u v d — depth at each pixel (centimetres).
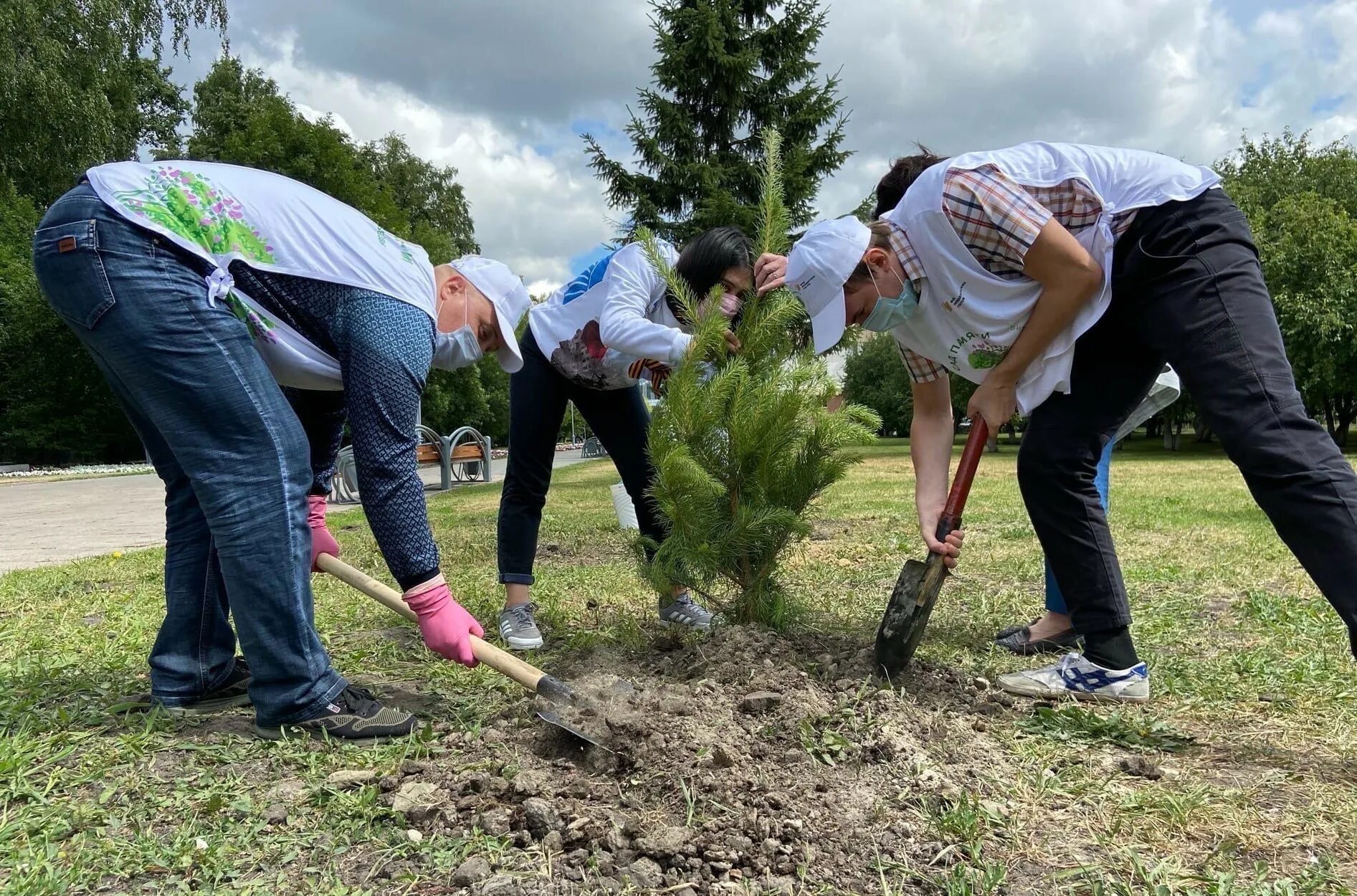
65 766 197
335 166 2392
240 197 209
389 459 209
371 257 214
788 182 1109
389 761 200
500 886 147
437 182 4122
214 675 245
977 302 228
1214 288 199
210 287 201
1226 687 246
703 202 1101
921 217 225
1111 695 238
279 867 156
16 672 275
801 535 277
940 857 154
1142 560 465
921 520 269
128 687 260
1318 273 2027
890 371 4241
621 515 595
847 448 278
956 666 275
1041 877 149
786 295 272
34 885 146
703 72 1164
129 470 2386
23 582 480
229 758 202
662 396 303
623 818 168
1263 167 2769
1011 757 198
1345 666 262
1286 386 192
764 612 282
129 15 1658
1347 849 155
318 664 221
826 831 163
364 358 207
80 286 195
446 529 714
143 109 2727
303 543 218
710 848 158
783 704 213
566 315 315
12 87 1505
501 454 3425
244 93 3259
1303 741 206
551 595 402
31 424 2728
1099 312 214
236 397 204
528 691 250
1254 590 380
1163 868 149
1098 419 236
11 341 2642
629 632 312
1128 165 217
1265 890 140
